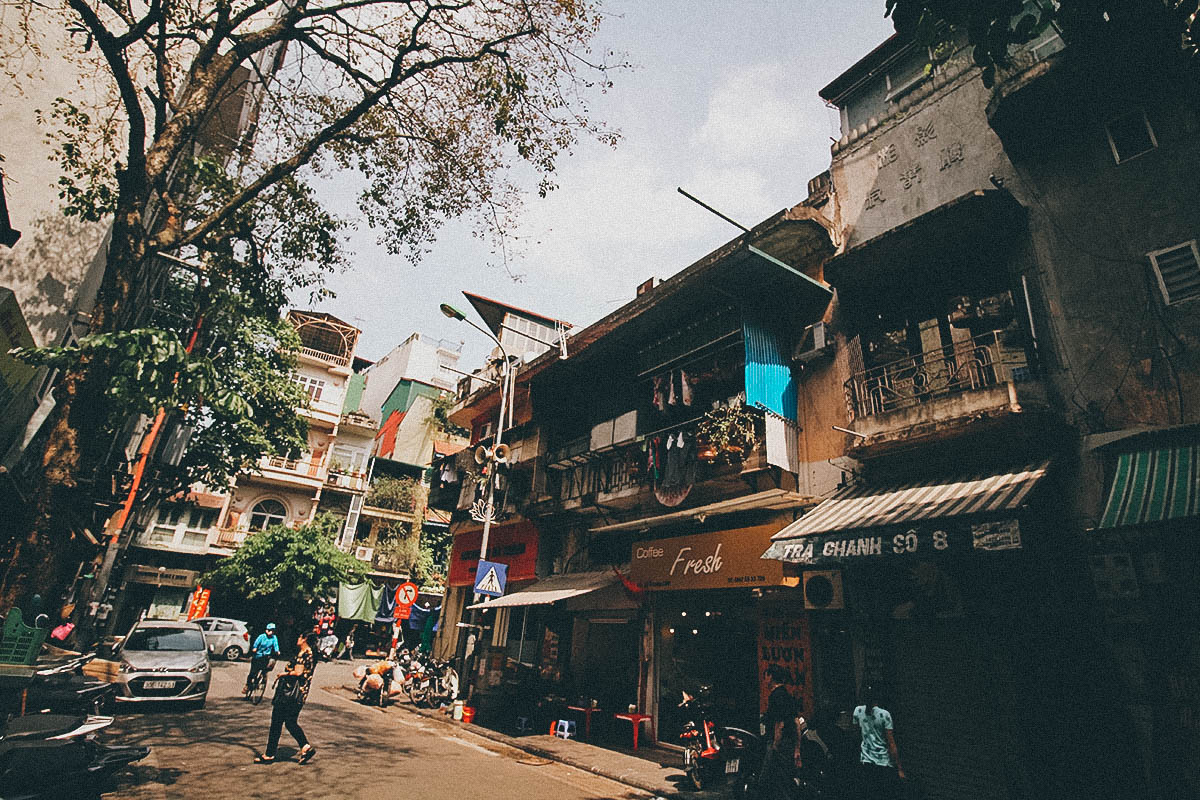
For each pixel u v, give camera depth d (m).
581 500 14.17
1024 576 7.03
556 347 16.30
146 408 5.33
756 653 9.82
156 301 17.42
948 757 7.25
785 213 10.66
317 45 8.28
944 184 9.54
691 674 10.88
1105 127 7.86
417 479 36.22
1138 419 6.72
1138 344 6.95
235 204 7.48
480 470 15.74
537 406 17.25
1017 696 6.82
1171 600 5.39
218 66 7.79
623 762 9.50
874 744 6.35
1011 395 7.23
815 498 9.56
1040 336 7.79
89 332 5.96
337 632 30.69
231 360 18.58
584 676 13.56
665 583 10.68
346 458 35.34
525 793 7.38
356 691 16.05
